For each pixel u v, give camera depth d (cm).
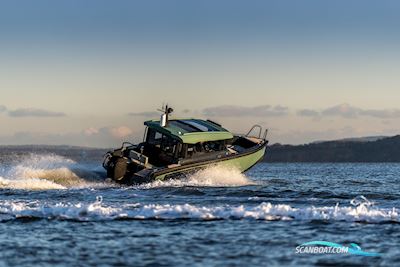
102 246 2922
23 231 3300
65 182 6009
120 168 5894
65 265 2573
